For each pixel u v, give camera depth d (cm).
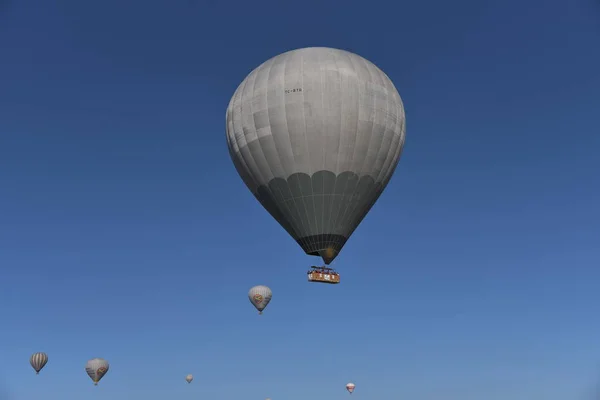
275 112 3991
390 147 4156
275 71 4116
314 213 4003
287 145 3962
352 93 3994
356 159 3994
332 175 3959
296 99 3956
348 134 3950
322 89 3966
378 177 4147
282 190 4038
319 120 3922
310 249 4062
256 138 4053
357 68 4122
